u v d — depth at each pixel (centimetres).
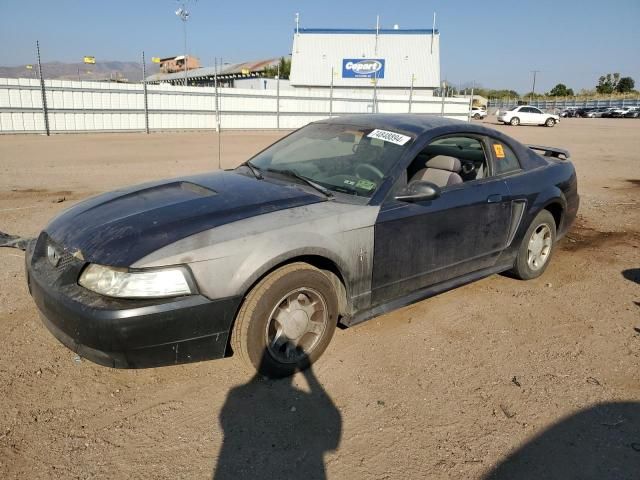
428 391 303
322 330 322
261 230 292
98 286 266
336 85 4791
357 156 378
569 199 499
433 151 415
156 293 262
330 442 258
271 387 302
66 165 1214
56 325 275
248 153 1555
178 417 273
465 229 393
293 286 299
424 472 240
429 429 270
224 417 275
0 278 445
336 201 337
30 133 2127
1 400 280
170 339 267
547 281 488
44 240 321
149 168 1178
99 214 317
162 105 2483
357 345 353
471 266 412
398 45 4791
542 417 283
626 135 2558
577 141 2180
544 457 252
